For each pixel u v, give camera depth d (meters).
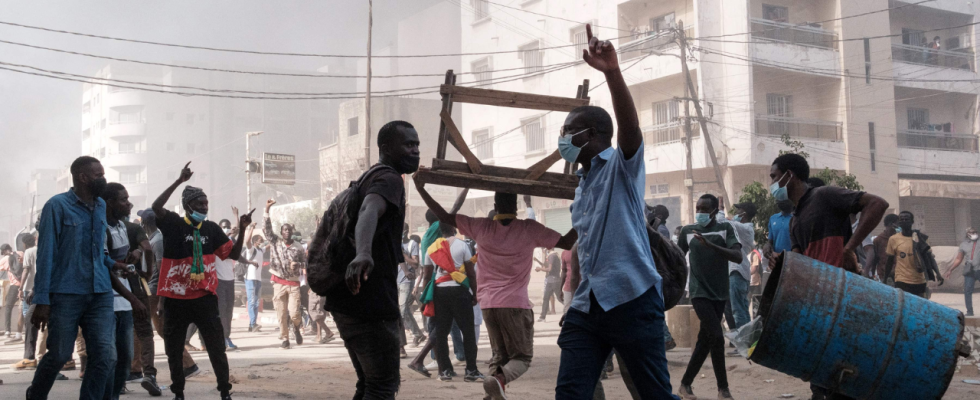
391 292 3.49
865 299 3.68
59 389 6.94
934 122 32.41
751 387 6.97
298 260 11.73
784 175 4.80
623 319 3.15
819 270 3.75
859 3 29.25
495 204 5.83
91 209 4.82
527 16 35.53
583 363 3.22
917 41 32.16
